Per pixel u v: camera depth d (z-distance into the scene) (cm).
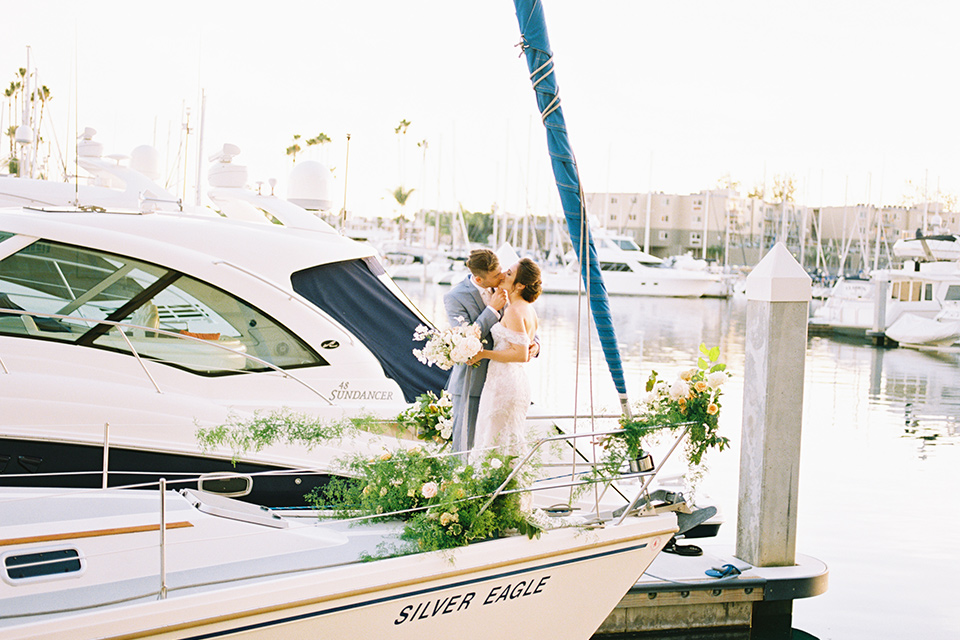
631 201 8019
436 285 5094
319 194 830
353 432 457
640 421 425
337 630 350
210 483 537
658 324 3155
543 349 2122
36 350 533
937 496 898
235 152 805
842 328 2945
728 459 1019
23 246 547
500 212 5797
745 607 565
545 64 413
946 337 2547
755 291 584
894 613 595
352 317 647
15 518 365
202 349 571
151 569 349
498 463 397
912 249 2975
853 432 1244
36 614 309
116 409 520
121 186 913
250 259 623
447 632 382
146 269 567
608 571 425
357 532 405
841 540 745
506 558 388
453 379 449
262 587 331
